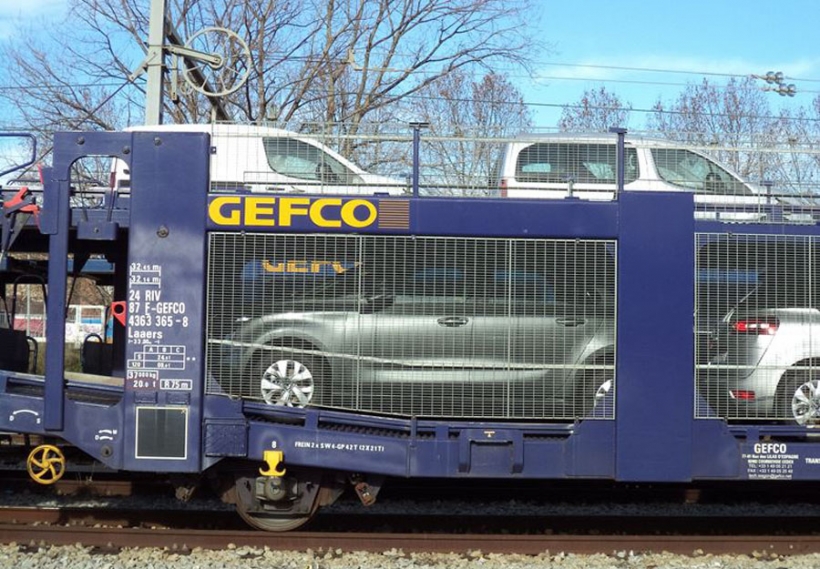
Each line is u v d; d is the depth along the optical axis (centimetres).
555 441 686
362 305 705
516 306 704
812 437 703
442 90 2394
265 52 2297
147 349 674
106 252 842
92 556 657
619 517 784
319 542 689
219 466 713
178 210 681
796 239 713
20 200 721
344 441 681
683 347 687
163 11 1322
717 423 689
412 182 746
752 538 694
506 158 835
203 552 672
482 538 691
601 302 699
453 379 708
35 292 1460
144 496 895
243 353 696
